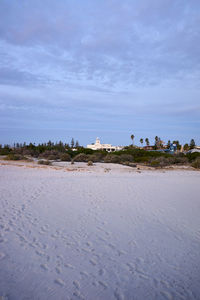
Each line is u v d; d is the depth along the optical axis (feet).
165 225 22.49
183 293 12.47
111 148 295.48
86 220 23.00
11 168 69.26
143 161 124.77
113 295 12.09
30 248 16.62
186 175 65.92
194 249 17.53
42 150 149.48
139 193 36.76
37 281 12.94
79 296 11.87
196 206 29.84
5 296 11.56
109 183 45.68
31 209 25.77
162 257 16.19
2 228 19.94
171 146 229.45
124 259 15.74
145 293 12.35
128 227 21.59
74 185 41.86
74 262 15.07
